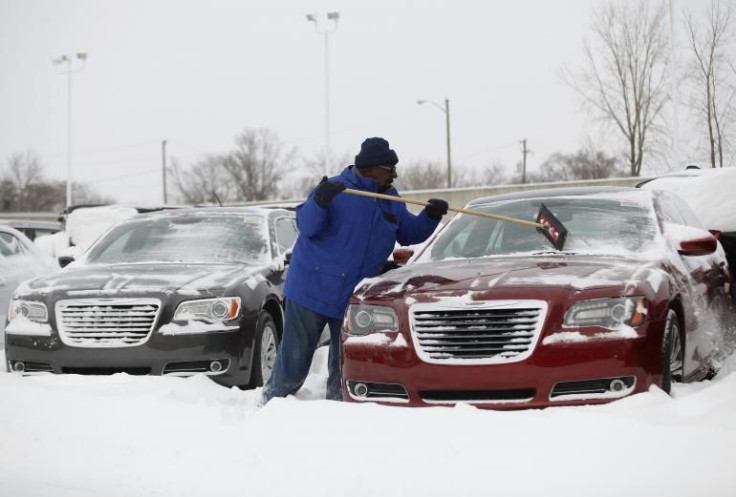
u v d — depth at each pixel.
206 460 5.88
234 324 9.79
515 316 6.79
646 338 6.64
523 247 8.50
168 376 8.98
